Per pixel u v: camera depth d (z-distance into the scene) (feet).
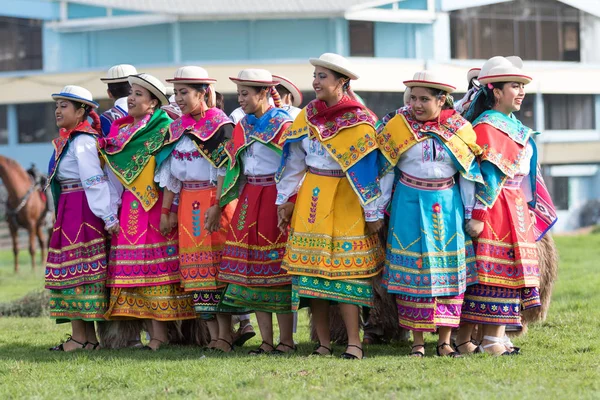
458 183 32.91
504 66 33.30
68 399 27.40
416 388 26.89
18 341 40.78
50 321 48.32
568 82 152.46
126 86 39.70
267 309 34.42
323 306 33.88
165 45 144.97
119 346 37.65
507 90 33.27
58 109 37.04
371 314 37.06
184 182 36.09
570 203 155.53
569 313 43.11
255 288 34.22
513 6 149.28
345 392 26.61
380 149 32.48
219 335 36.06
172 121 36.83
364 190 32.04
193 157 35.55
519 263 32.58
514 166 32.60
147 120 36.86
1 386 29.53
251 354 34.19
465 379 27.81
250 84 34.35
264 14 136.26
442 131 32.17
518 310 32.89
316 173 32.94
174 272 36.45
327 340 34.14
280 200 33.50
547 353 32.99
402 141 32.24
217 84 138.92
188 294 36.68
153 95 37.06
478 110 34.22
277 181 33.65
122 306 36.60
